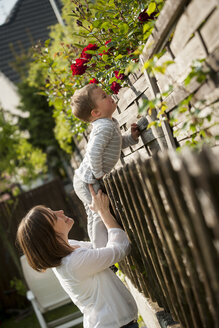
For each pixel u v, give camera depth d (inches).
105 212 86.0
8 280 281.3
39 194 276.7
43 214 78.8
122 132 108.5
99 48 101.8
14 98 401.1
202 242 42.8
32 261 78.9
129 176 69.6
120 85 95.0
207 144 59.1
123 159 115.9
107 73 101.8
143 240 74.7
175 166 45.6
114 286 78.8
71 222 84.9
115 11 96.4
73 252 77.7
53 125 363.6
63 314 219.1
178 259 57.1
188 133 67.5
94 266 76.3
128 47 98.2
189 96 58.7
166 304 77.0
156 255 71.2
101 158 87.6
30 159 371.9
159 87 72.6
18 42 376.8
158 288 76.6
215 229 40.6
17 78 395.9
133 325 78.4
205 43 51.4
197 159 38.9
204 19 49.3
